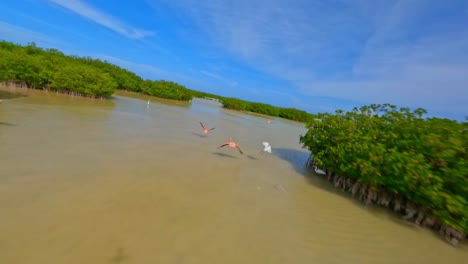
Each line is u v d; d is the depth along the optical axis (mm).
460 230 6836
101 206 5879
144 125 16531
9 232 4527
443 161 7652
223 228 5828
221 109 49219
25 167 7227
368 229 7172
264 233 5938
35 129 11133
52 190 6223
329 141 11438
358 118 11297
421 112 9617
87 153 9266
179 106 37219
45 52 36594
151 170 8648
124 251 4527
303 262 5117
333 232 6637
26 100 18547
